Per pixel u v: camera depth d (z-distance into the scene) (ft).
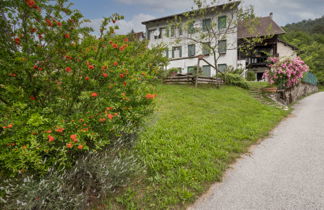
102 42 9.02
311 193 9.05
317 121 22.31
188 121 19.71
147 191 9.09
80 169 7.80
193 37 70.90
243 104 30.73
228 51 66.90
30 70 7.49
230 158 12.85
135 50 14.16
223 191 9.37
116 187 9.04
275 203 8.46
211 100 31.30
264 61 73.77
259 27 73.05
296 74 38.19
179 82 43.39
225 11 64.13
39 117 6.62
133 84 9.44
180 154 12.62
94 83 8.42
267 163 12.26
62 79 8.15
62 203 6.75
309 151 13.83
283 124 22.02
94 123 7.91
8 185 6.86
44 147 6.43
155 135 15.33
